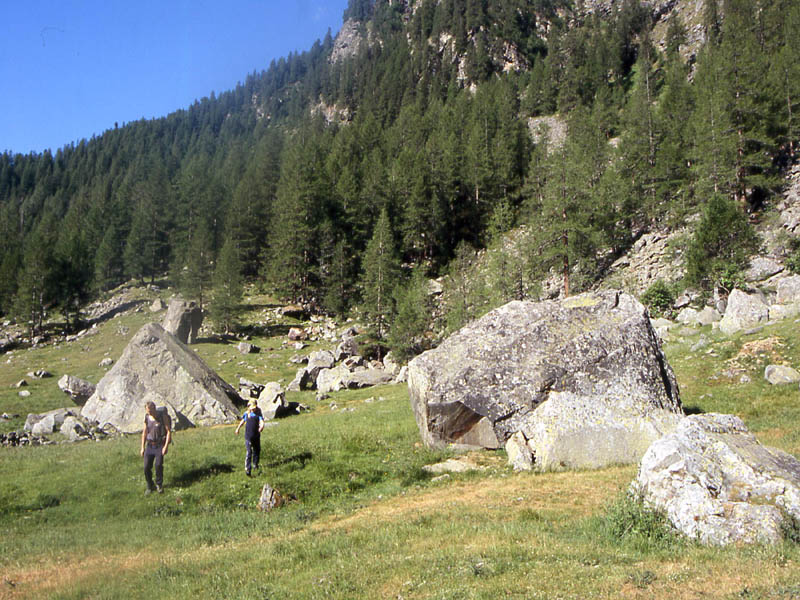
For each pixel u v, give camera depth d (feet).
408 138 475.72
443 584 26.18
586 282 238.48
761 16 433.48
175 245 378.53
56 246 403.95
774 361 95.66
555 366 64.28
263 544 38.32
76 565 36.65
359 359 199.82
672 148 285.64
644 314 69.72
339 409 118.83
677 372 103.30
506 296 219.41
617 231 268.41
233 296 280.31
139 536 42.57
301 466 60.70
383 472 58.75
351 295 313.53
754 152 252.62
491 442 63.36
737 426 37.78
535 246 227.20
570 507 40.73
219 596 28.50
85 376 213.05
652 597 22.86
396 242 342.03
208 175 461.37
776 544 28.09
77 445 83.10
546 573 26.35
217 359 231.91
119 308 334.85
